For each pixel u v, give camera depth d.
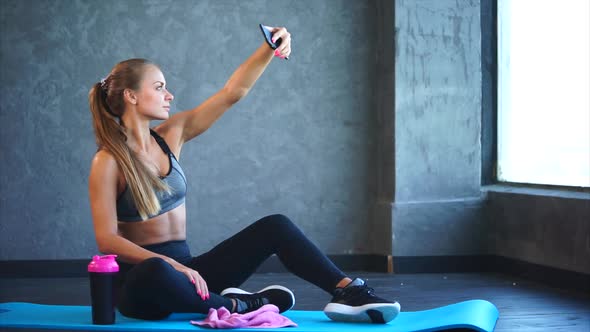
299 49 5.70
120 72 3.03
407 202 5.53
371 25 5.75
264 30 3.19
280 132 5.70
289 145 5.70
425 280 5.10
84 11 5.52
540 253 4.89
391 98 5.57
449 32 5.55
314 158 5.73
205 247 5.64
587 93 4.61
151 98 3.03
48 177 5.52
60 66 5.51
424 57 5.53
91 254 5.55
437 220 5.53
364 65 5.75
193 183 5.62
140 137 3.05
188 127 3.26
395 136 5.53
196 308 2.92
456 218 5.54
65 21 5.51
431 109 5.55
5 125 5.49
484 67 5.67
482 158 5.71
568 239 4.58
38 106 5.50
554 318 3.65
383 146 5.70
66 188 5.53
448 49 5.55
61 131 5.52
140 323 2.98
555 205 4.70
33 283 5.14
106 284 2.98
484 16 5.65
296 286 4.87
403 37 5.51
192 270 2.94
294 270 3.04
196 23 5.59
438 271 5.53
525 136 5.33
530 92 5.24
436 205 5.52
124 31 5.54
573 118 4.77
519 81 5.38
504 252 5.38
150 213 2.96
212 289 3.07
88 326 2.94
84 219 5.54
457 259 5.54
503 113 5.61
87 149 5.54
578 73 4.70
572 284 4.55
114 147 2.96
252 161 5.68
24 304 3.64
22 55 5.49
